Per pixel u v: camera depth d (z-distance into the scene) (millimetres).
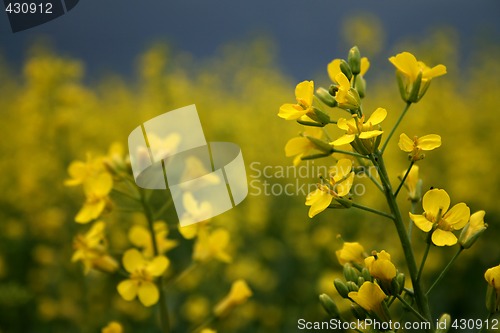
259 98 16281
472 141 13633
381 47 15211
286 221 9977
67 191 9148
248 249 9555
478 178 11281
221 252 4312
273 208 10570
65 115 9336
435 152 12156
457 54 17203
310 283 8242
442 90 14188
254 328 7883
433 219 2748
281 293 8625
